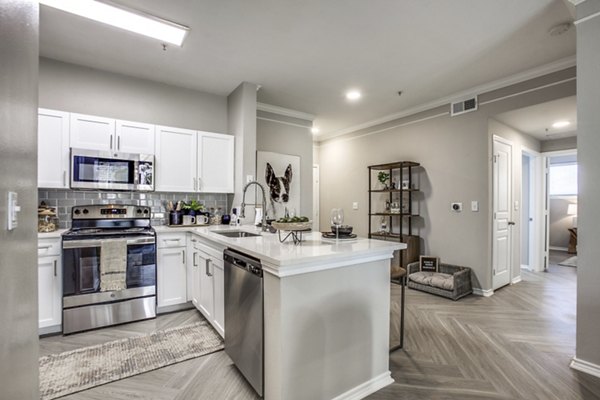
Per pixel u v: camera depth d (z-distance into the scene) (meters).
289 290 1.50
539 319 2.90
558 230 6.95
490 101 3.61
